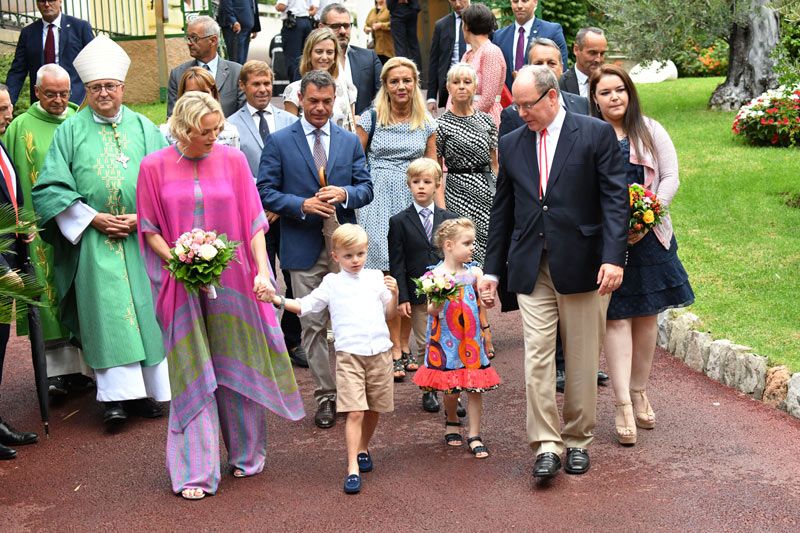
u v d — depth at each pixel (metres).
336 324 5.70
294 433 6.48
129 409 7.03
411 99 7.59
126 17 18.92
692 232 9.84
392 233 6.98
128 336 6.65
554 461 5.46
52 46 11.56
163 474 5.88
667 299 6.14
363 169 7.11
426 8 18.70
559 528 4.96
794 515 5.02
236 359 5.67
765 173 11.42
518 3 9.85
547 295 5.59
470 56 9.04
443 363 5.94
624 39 15.96
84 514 5.34
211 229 5.59
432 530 4.98
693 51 21.41
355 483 5.46
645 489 5.38
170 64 18.20
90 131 6.88
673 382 7.14
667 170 6.18
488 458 5.91
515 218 5.66
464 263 6.20
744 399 6.74
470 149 7.75
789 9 10.24
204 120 5.41
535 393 5.55
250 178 5.75
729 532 4.86
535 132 5.62
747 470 5.58
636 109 6.18
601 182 5.46
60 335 7.33
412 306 7.05
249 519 5.19
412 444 6.20
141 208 5.58
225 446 6.22
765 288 8.29
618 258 5.32
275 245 8.05
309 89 6.88
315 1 14.31
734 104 15.55
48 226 6.79
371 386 5.70
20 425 6.84
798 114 12.66
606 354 6.10
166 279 5.54
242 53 16.02
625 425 6.00
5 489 5.72
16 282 5.78
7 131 7.50
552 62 7.77
